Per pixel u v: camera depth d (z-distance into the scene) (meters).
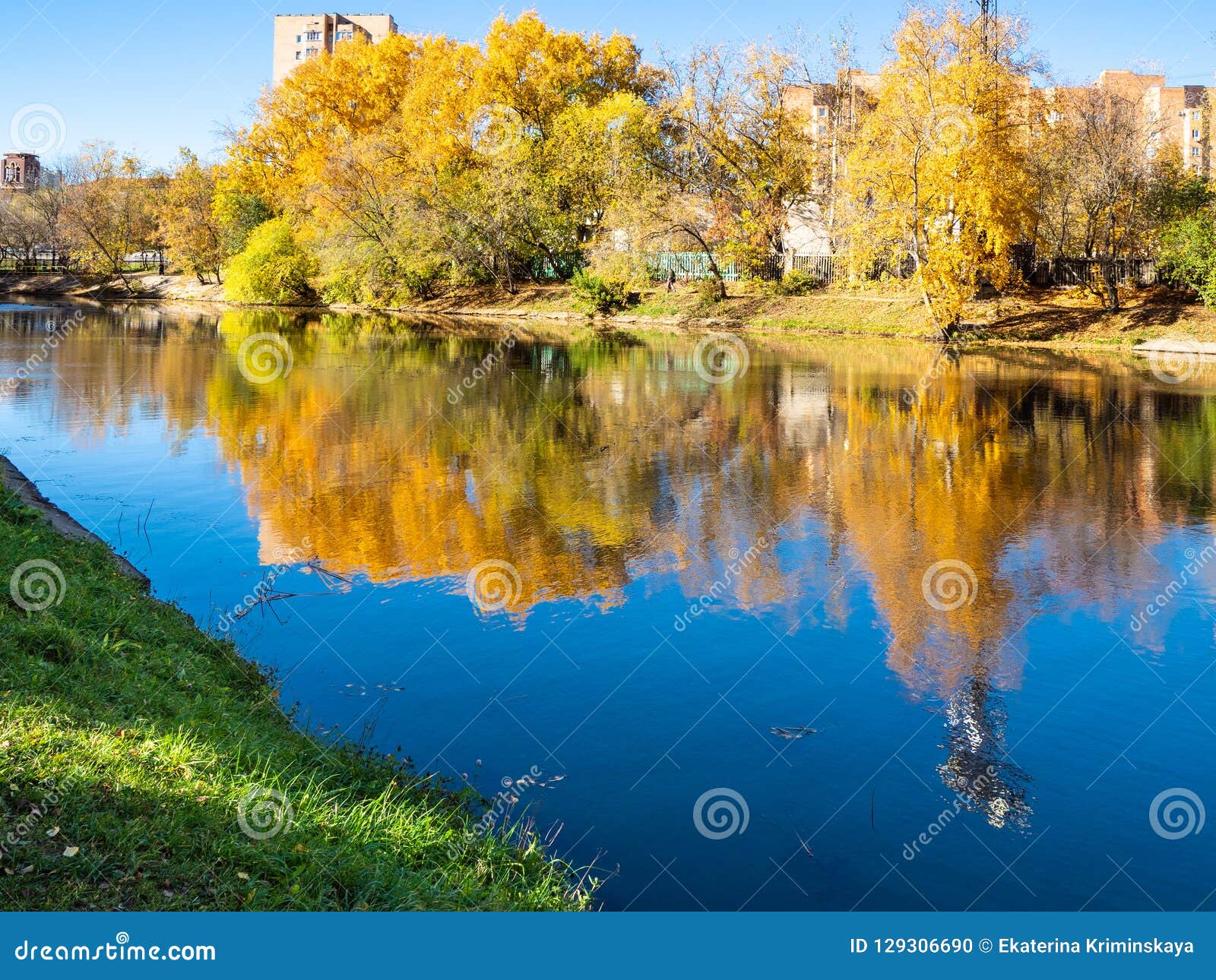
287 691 8.74
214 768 6.23
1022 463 18.69
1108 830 6.76
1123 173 46.31
